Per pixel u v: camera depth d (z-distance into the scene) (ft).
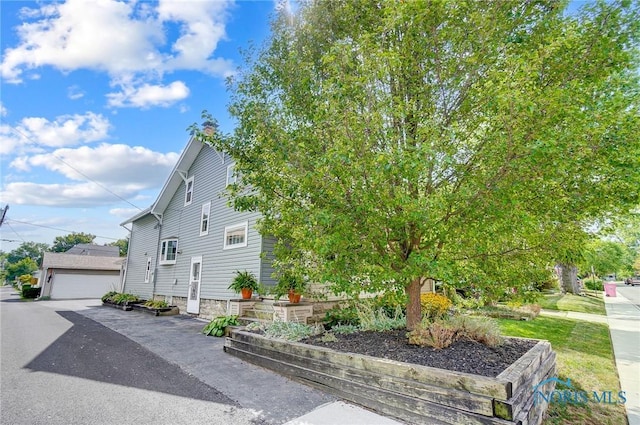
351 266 14.23
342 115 13.11
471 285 16.10
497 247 14.75
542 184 12.18
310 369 15.02
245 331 20.93
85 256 93.09
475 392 9.86
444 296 30.68
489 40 13.25
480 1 13.28
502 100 10.57
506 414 9.00
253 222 34.45
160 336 27.50
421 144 12.97
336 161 12.39
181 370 17.48
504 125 11.23
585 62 12.19
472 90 13.76
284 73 17.04
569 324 32.73
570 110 10.78
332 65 13.48
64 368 17.85
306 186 14.16
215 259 40.09
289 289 26.25
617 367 17.75
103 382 15.47
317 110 14.58
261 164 16.71
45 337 26.89
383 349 14.53
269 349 17.74
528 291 15.58
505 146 11.32
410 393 11.23
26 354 21.11
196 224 45.65
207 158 45.96
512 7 13.24
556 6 13.03
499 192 11.70
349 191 13.60
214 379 15.90
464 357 12.93
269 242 33.45
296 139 15.69
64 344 24.13
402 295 16.97
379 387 12.17
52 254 88.84
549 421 11.55
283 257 19.39
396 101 14.87
